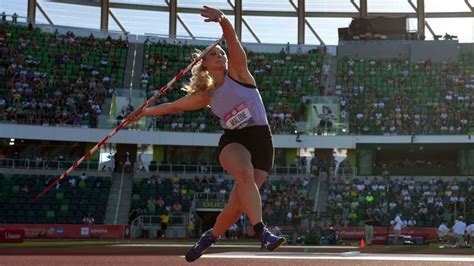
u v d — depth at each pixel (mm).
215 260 9891
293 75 46531
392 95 44062
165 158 41219
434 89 44344
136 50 47062
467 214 36156
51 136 38031
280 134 40219
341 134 40188
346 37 48656
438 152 41656
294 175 38500
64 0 49375
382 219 34406
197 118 40719
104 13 50031
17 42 44219
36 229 32844
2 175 35938
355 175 38625
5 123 37500
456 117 41031
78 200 35750
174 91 44312
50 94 40906
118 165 38094
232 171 4715
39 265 7809
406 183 38344
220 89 4938
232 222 5129
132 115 5406
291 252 16438
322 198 37062
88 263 8664
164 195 36656
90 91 42250
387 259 11734
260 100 4980
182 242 27453
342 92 44812
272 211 35375
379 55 47719
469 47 47312
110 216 35438
